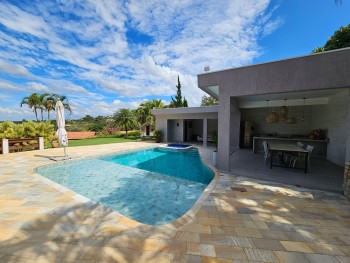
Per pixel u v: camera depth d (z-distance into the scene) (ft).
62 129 29.81
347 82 14.28
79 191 17.67
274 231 9.11
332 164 23.76
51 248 7.68
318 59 15.26
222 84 20.18
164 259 7.09
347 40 38.32
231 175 19.24
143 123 78.74
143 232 8.89
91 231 8.94
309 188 15.44
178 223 9.79
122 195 16.67
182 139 56.49
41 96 83.20
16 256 7.23
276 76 17.12
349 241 8.39
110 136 79.51
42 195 13.60
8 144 32.63
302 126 34.65
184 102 90.89
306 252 7.62
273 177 18.10
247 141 40.04
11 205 11.86
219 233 8.88
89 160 30.17
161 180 20.76
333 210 11.48
